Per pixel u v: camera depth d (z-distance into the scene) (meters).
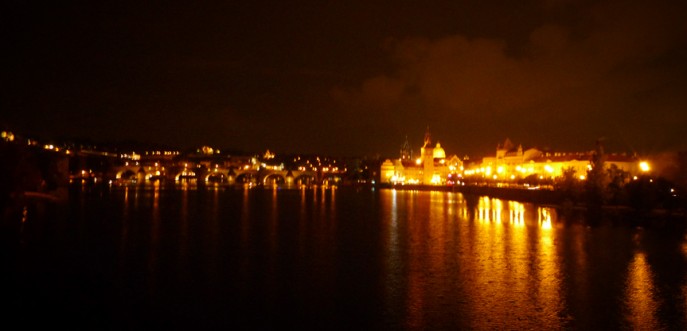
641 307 51.06
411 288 57.94
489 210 155.75
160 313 49.34
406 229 107.31
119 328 45.56
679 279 61.28
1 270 64.69
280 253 78.19
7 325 45.91
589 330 45.22
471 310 50.19
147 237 93.06
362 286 58.66
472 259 73.44
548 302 52.66
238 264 70.00
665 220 118.06
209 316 48.66
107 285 58.72
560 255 76.12
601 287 57.94
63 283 59.19
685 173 132.12
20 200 131.50
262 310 50.38
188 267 67.94
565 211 145.00
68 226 105.56
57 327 45.56
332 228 109.19
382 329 45.53
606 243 86.75
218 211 151.38
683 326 46.19
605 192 145.00
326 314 49.25
